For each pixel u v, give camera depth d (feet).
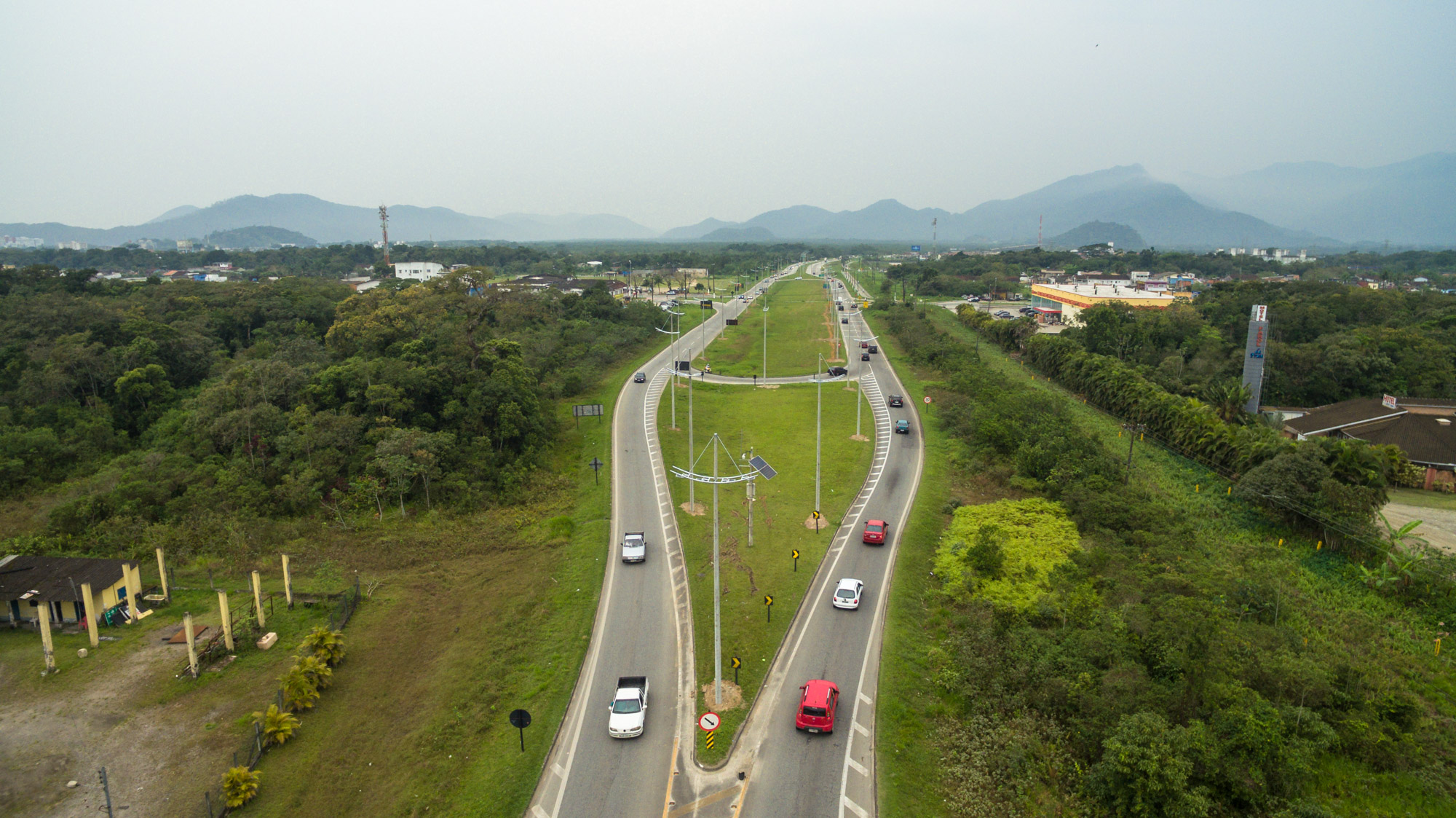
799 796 101.60
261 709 120.47
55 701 121.70
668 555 177.27
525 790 102.89
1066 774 103.24
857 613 149.07
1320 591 159.53
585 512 203.31
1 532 188.65
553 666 132.67
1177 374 356.18
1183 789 90.94
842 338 476.54
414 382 238.07
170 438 230.48
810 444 261.24
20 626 145.48
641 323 480.23
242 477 201.16
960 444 256.73
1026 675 119.34
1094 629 128.57
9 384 262.47
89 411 246.47
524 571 171.12
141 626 146.00
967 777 104.37
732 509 203.92
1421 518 201.87
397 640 142.10
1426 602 151.84
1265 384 342.44
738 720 117.39
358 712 120.67
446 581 166.40
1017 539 182.19
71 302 311.06
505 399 245.45
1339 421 277.23
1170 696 106.83
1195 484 226.38
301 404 226.99
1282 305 409.90
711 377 370.32
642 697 117.80
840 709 119.85
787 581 162.40
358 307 334.44
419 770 107.55
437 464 211.20
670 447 259.39
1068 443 230.68
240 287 403.54
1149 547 171.42
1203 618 122.11
